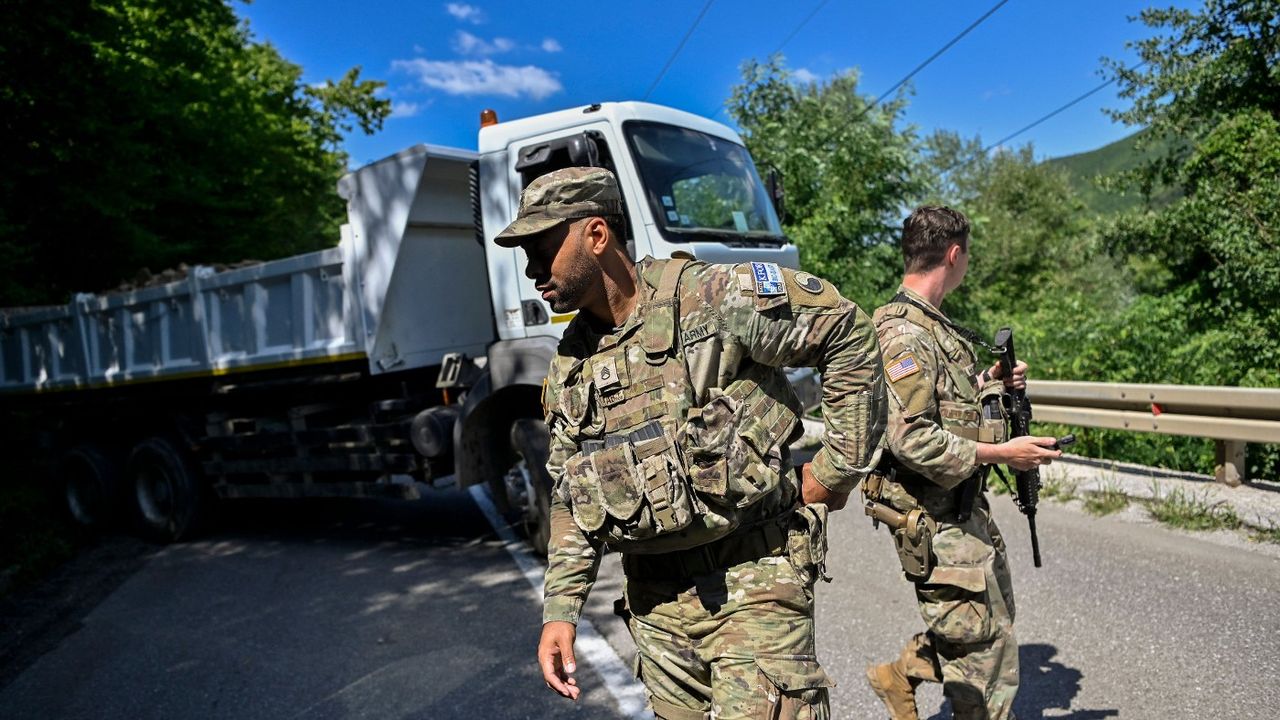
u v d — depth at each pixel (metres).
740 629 1.76
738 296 1.74
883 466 2.37
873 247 12.22
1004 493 5.57
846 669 3.48
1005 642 2.32
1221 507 4.62
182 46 13.75
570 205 1.81
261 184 16.97
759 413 1.77
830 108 12.55
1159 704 2.91
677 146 5.40
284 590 5.60
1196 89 14.33
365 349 5.73
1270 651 3.14
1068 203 34.38
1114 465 5.83
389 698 3.70
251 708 3.76
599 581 4.97
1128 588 3.86
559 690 1.82
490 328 6.47
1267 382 8.17
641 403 1.76
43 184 9.95
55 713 3.94
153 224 13.79
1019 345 9.52
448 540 6.57
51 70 9.09
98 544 7.70
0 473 9.30
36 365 8.58
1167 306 12.84
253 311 6.52
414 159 5.51
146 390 7.62
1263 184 12.18
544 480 5.16
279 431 6.55
